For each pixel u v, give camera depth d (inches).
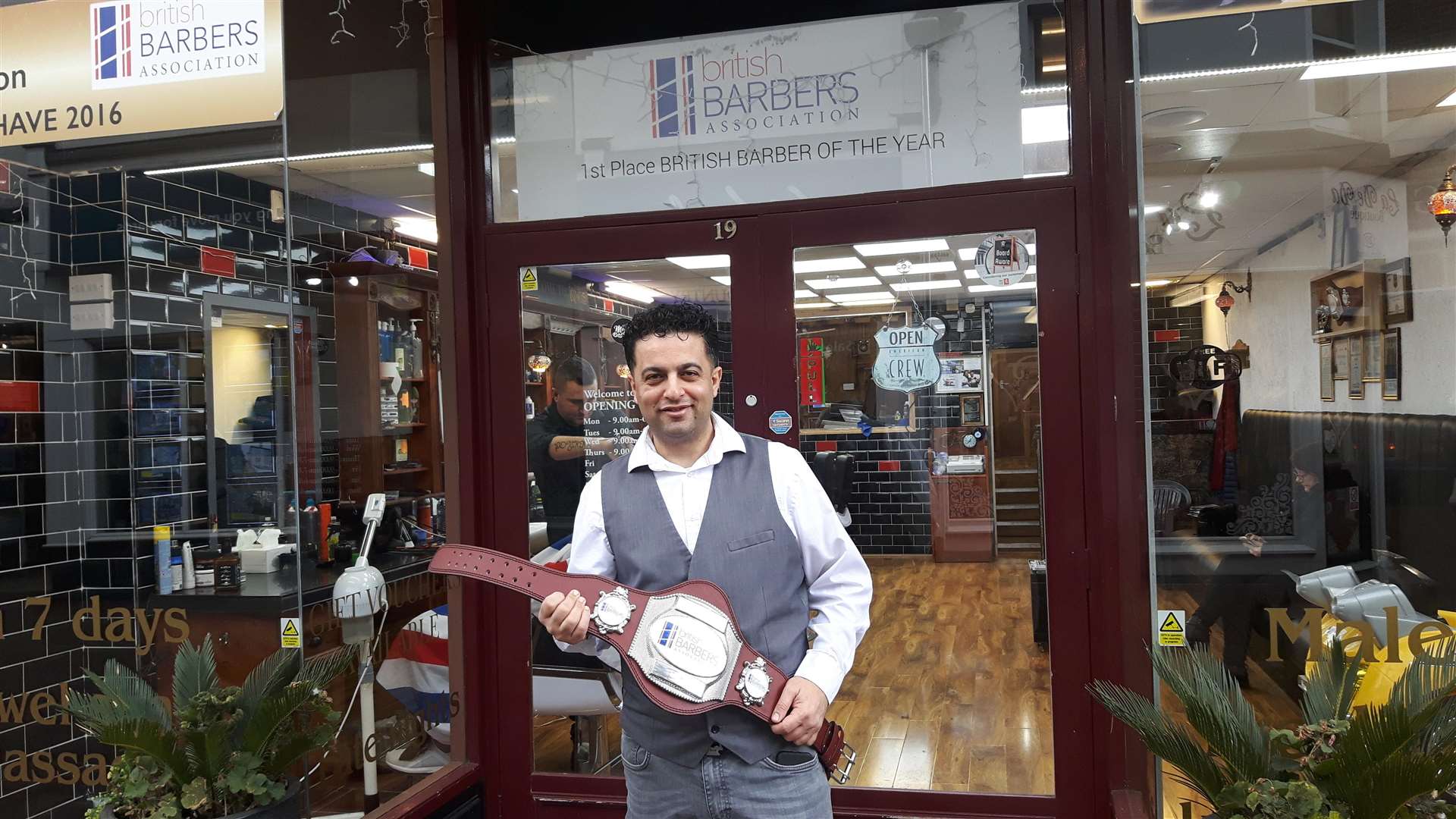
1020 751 101.6
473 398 115.8
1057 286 100.6
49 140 87.8
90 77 86.8
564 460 114.9
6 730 90.4
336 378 153.7
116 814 74.3
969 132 103.4
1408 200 80.6
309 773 114.0
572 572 63.7
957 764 102.7
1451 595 78.5
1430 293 79.6
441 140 116.0
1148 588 86.5
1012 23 102.3
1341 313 82.1
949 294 103.5
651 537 61.0
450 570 58.2
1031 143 101.9
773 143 108.4
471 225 115.9
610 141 112.7
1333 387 82.2
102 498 100.7
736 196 109.5
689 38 110.3
